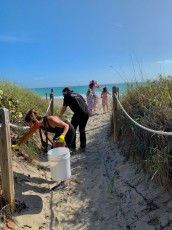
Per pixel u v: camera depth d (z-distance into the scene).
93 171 2.54
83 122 3.09
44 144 2.46
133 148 2.41
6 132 1.64
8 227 1.60
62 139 2.23
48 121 2.30
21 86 4.79
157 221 1.69
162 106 2.38
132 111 2.75
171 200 1.76
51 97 4.18
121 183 2.18
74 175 2.48
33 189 2.11
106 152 2.99
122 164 2.48
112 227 1.75
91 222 1.81
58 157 2.09
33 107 3.83
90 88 6.08
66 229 1.75
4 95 3.21
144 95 2.89
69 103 3.08
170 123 2.09
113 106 3.08
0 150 1.67
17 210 1.79
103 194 2.11
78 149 3.17
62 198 2.07
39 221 1.78
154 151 2.00
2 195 1.71
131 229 1.71
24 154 2.55
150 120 2.26
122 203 1.96
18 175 2.21
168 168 1.81
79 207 1.97
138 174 2.16
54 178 2.13
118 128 3.06
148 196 1.90
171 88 2.89
